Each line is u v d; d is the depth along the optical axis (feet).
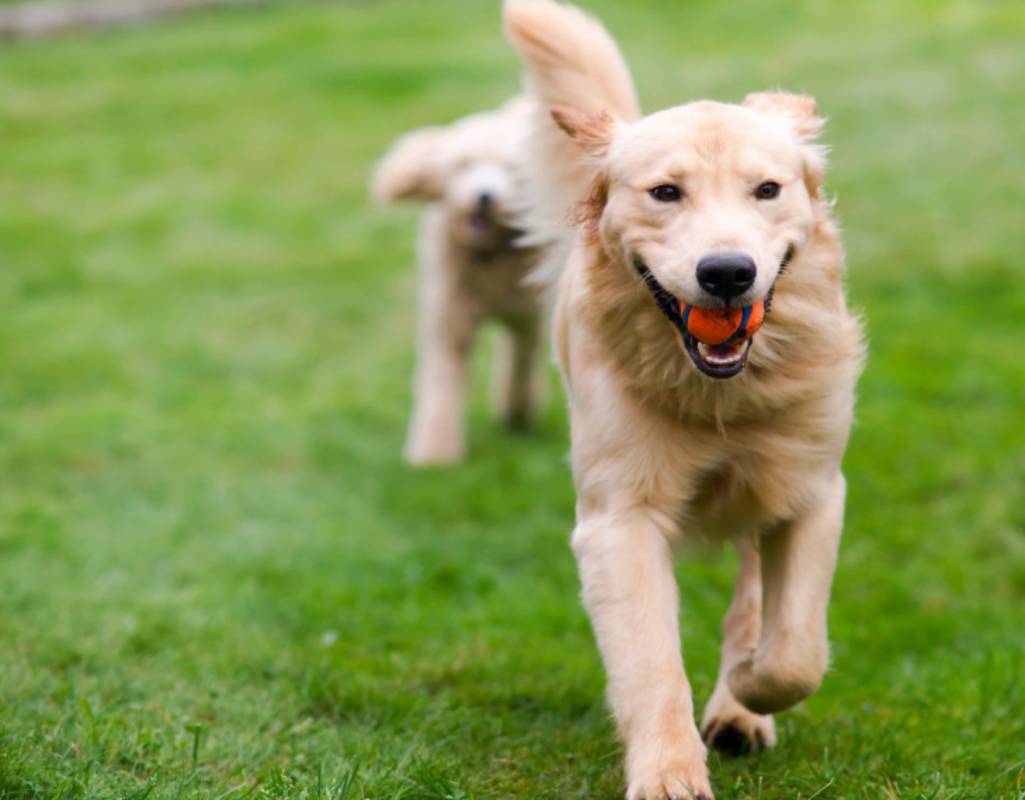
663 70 62.28
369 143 57.82
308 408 34.37
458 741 16.62
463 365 32.35
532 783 15.43
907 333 35.50
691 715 14.33
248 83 67.15
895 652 21.47
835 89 57.00
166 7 82.48
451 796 14.62
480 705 18.17
